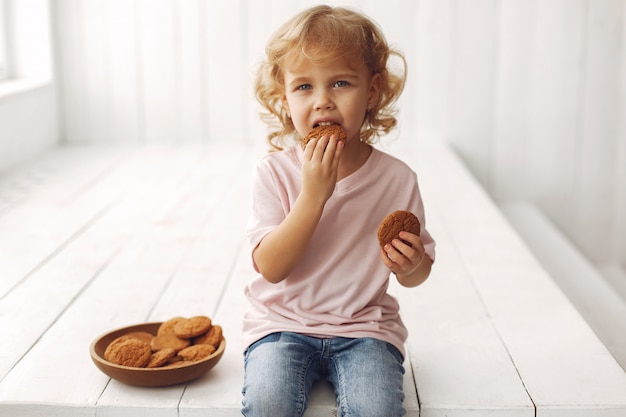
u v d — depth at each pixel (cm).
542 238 351
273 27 408
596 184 406
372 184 161
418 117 410
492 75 403
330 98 153
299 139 175
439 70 405
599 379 168
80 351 183
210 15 408
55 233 277
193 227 284
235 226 285
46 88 400
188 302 215
